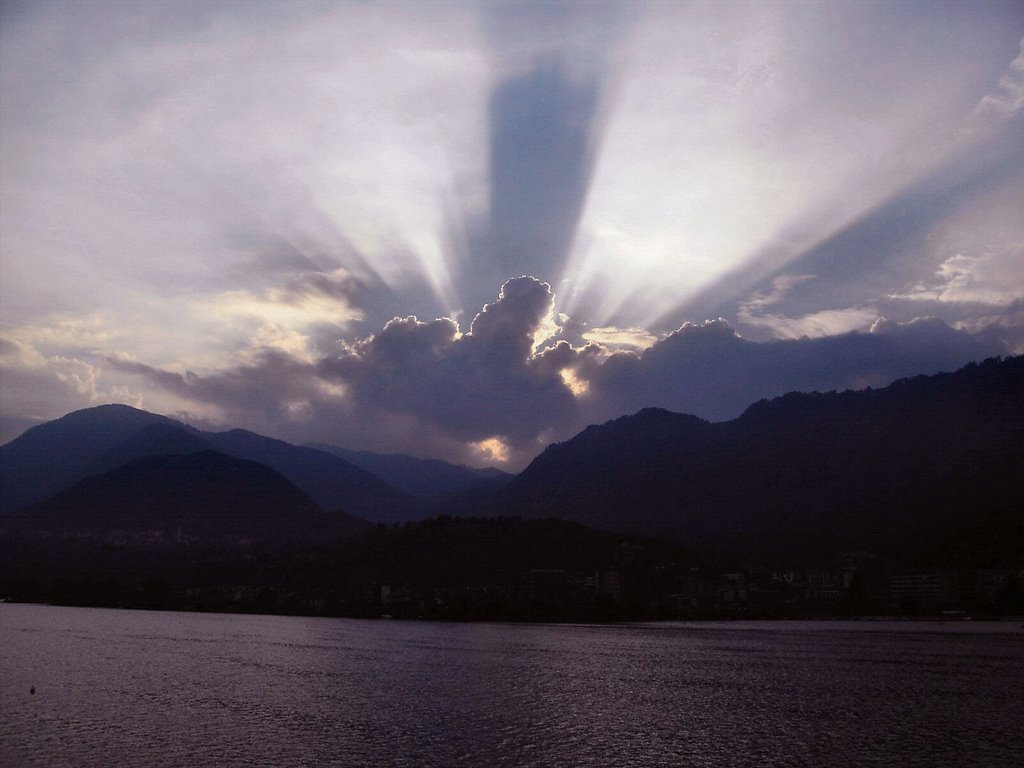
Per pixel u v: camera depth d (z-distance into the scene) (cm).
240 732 9775
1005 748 9069
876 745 9212
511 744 9262
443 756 8744
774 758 8675
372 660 17238
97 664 16175
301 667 15962
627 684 13738
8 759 8588
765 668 15738
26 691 12700
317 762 8494
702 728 10100
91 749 8969
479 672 15312
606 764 8444
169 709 11200
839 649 19350
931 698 12206
